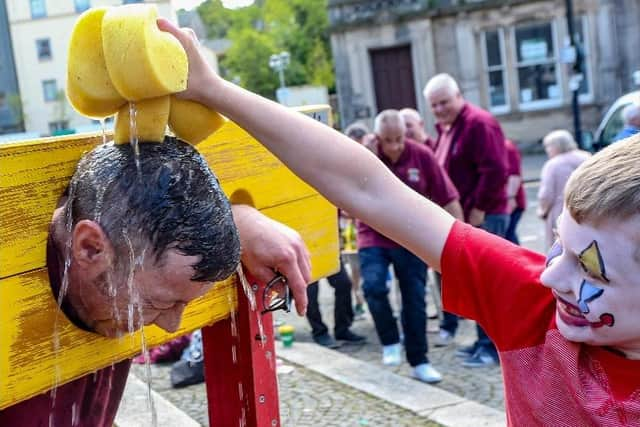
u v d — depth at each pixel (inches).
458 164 191.5
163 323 51.4
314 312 219.8
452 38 761.6
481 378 181.0
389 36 773.3
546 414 50.2
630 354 48.1
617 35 720.3
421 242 55.3
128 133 48.5
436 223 55.4
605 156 46.0
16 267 47.4
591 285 45.7
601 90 732.7
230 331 65.9
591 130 740.0
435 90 192.2
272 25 1469.0
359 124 267.4
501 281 52.9
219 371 67.4
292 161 54.4
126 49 43.9
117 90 45.9
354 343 220.5
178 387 179.3
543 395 50.3
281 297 63.2
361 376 180.7
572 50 613.3
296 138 53.6
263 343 65.4
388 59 786.2
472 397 169.0
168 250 46.9
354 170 54.6
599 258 44.8
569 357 49.2
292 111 54.9
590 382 48.8
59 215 49.0
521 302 52.0
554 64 740.0
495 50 756.6
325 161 54.1
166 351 201.3
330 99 837.2
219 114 52.7
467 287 54.3
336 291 219.6
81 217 47.7
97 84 46.6
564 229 47.0
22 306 47.9
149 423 146.2
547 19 732.0
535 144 753.0
